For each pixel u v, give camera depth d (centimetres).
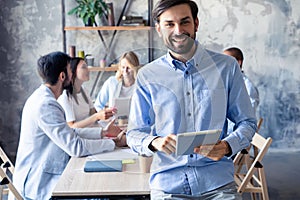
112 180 245
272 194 477
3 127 612
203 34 623
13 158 610
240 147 178
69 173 258
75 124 250
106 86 195
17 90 608
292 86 636
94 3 571
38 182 285
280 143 646
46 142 292
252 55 629
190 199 186
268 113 641
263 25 623
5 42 599
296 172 549
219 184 186
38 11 598
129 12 606
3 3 593
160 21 171
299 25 624
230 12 620
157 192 189
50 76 296
